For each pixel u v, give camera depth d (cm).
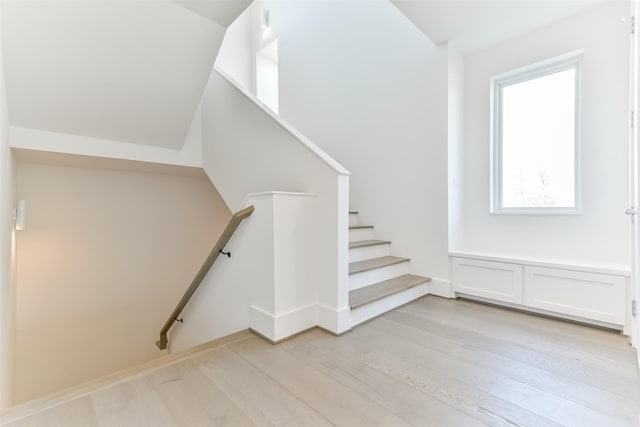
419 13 230
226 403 127
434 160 278
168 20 193
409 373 150
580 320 209
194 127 335
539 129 258
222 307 242
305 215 205
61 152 248
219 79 312
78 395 133
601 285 197
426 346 179
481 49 279
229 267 232
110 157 275
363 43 341
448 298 269
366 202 337
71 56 191
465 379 144
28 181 306
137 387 139
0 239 170
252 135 268
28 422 116
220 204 461
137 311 386
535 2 215
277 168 243
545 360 162
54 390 328
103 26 181
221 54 529
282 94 461
